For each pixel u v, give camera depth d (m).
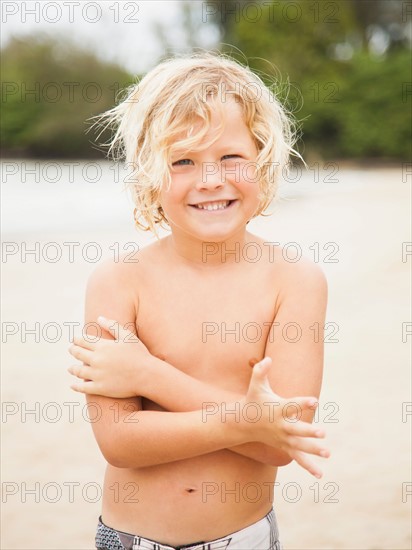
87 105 32.66
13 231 12.85
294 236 11.91
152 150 1.67
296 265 1.78
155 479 1.73
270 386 1.72
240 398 1.66
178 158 1.65
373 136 32.19
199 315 1.74
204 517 1.72
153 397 1.67
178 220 1.68
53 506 3.37
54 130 32.53
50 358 5.93
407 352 5.76
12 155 33.16
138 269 1.79
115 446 1.67
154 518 1.73
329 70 32.56
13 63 33.34
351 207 16.00
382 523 3.09
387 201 16.97
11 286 8.70
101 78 32.78
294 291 1.76
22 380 5.35
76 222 13.99
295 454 1.53
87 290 1.81
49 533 3.11
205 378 1.73
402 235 11.78
